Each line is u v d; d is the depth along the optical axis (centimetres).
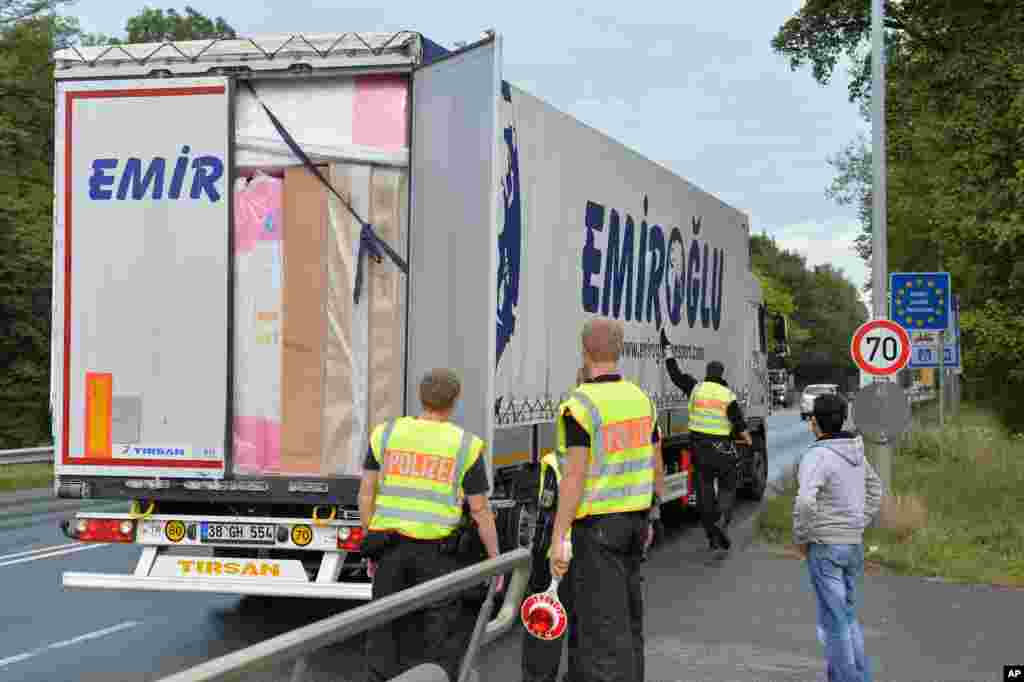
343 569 877
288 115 879
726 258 1670
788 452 3422
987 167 2359
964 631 935
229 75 874
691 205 1474
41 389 3875
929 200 2980
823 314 14988
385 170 868
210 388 877
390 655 600
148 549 866
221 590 843
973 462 2391
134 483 884
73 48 897
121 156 891
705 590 1102
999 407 3575
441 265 820
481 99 808
